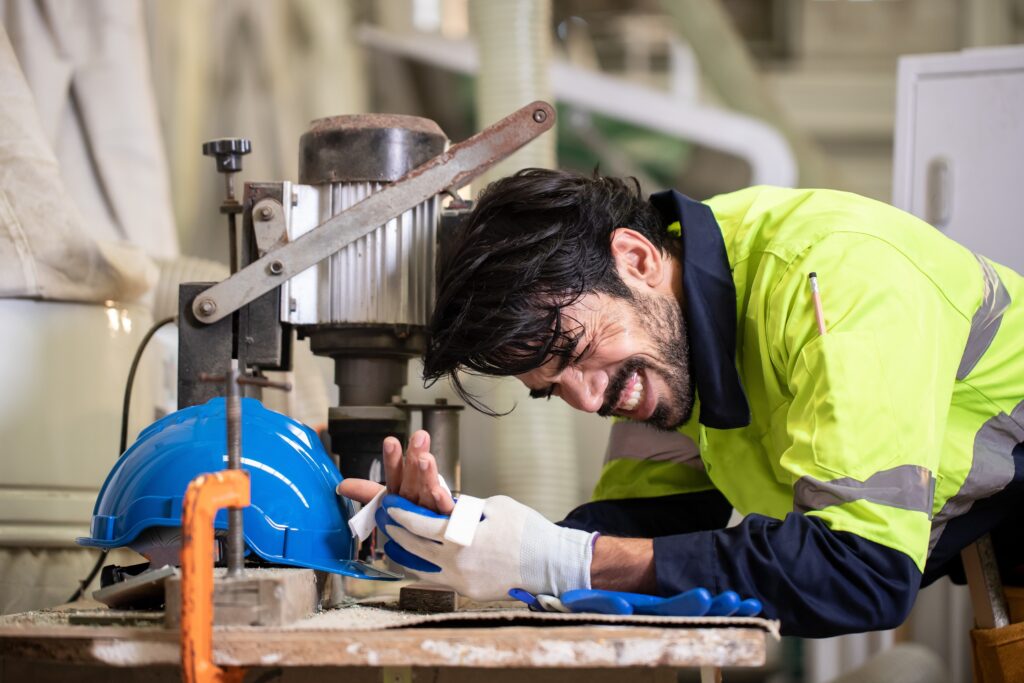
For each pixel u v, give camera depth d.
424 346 1.36
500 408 3.24
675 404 1.31
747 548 1.09
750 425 1.38
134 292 1.79
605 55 5.80
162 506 1.15
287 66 4.76
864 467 1.12
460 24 5.29
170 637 0.98
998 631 1.42
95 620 1.09
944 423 1.19
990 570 1.45
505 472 3.24
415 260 1.32
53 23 2.04
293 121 4.75
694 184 5.26
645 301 1.27
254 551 1.16
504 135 1.31
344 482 1.23
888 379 1.14
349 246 1.31
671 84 5.74
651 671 1.24
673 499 1.53
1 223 1.59
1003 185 2.02
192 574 0.93
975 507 1.40
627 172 5.02
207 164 4.57
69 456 1.65
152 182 2.13
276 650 0.94
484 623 1.05
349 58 4.98
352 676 1.22
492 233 1.22
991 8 5.51
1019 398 1.35
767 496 1.36
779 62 5.81
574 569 1.12
